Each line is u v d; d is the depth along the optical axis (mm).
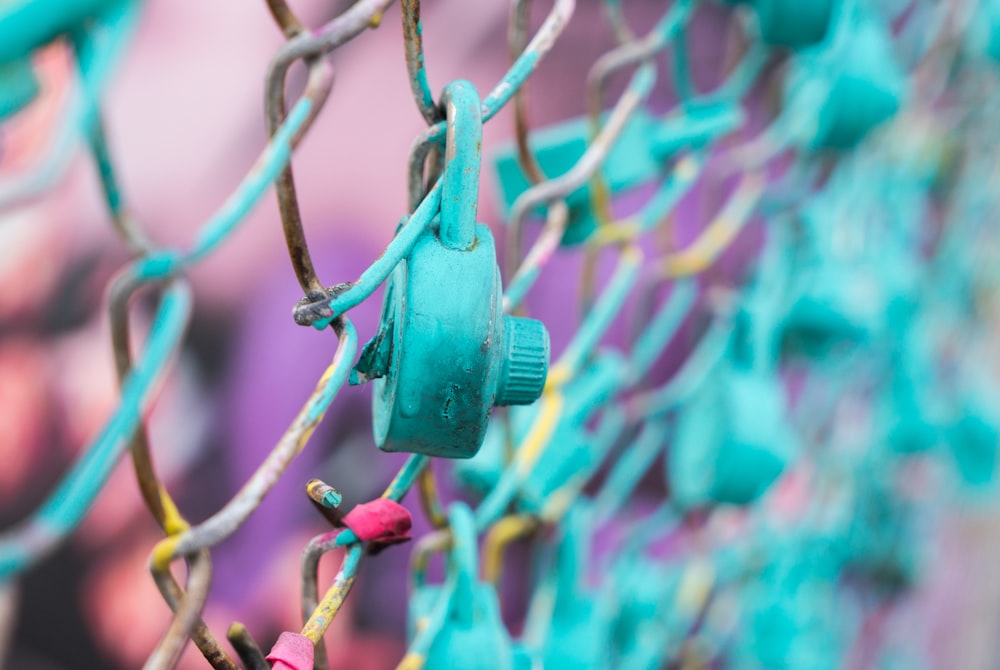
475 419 504
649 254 1576
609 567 1021
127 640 1769
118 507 1759
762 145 927
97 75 548
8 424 1762
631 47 652
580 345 657
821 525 1603
